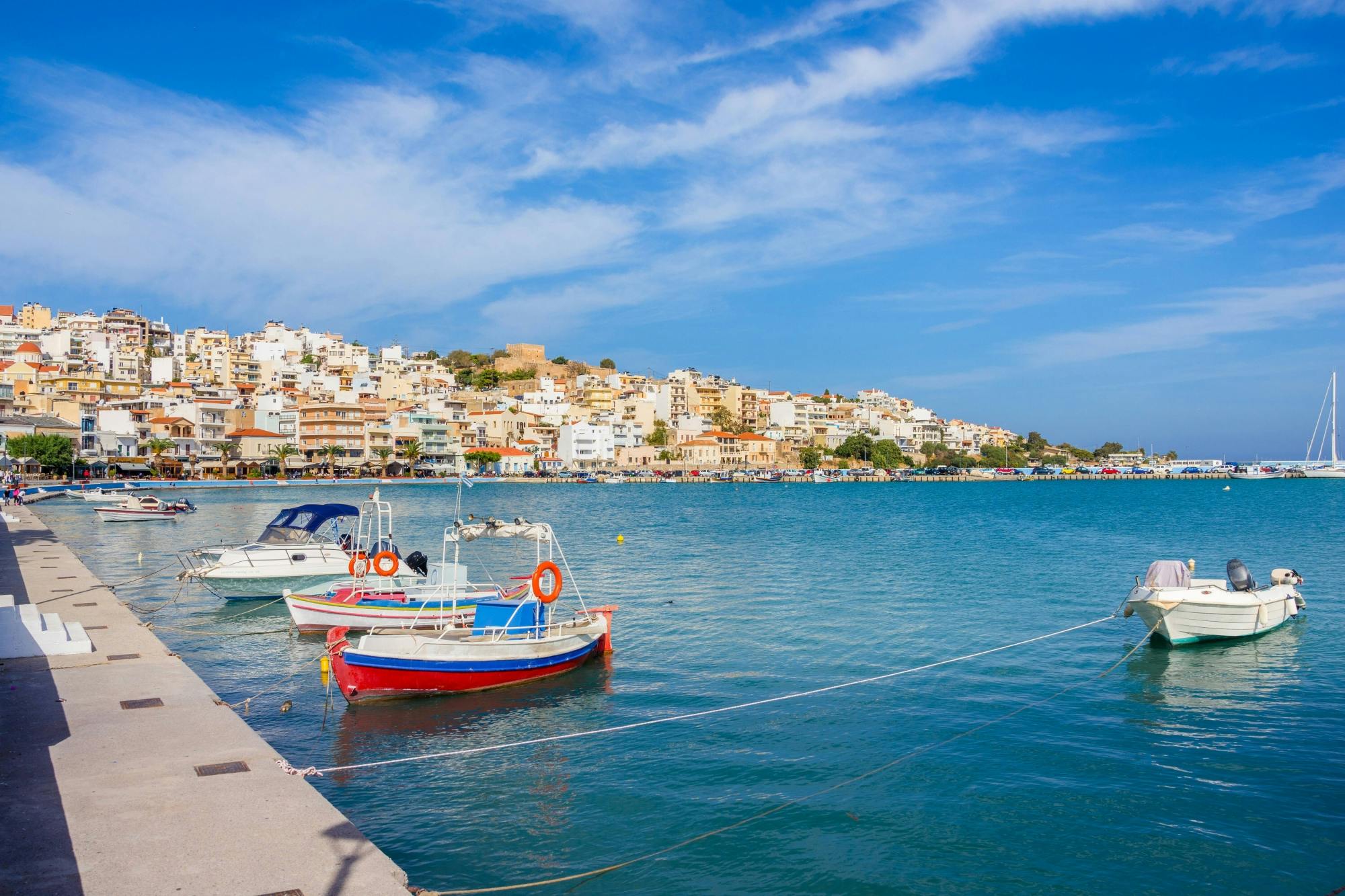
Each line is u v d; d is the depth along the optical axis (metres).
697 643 32.03
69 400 162.50
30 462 138.38
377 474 186.62
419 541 71.56
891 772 19.56
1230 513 108.88
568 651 27.30
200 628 35.03
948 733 22.11
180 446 167.25
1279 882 15.00
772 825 16.88
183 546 64.44
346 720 22.94
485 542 70.31
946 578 49.19
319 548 42.28
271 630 34.50
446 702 24.48
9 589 33.34
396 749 20.83
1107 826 16.95
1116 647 31.36
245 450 174.62
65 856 10.80
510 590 34.28
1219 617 31.34
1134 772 19.58
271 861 10.77
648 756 20.48
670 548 66.50
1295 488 198.88
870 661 29.38
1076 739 21.77
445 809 17.50
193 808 12.26
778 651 30.78
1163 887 14.83
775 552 63.69
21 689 18.31
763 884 14.76
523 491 171.25
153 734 15.35
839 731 22.30
